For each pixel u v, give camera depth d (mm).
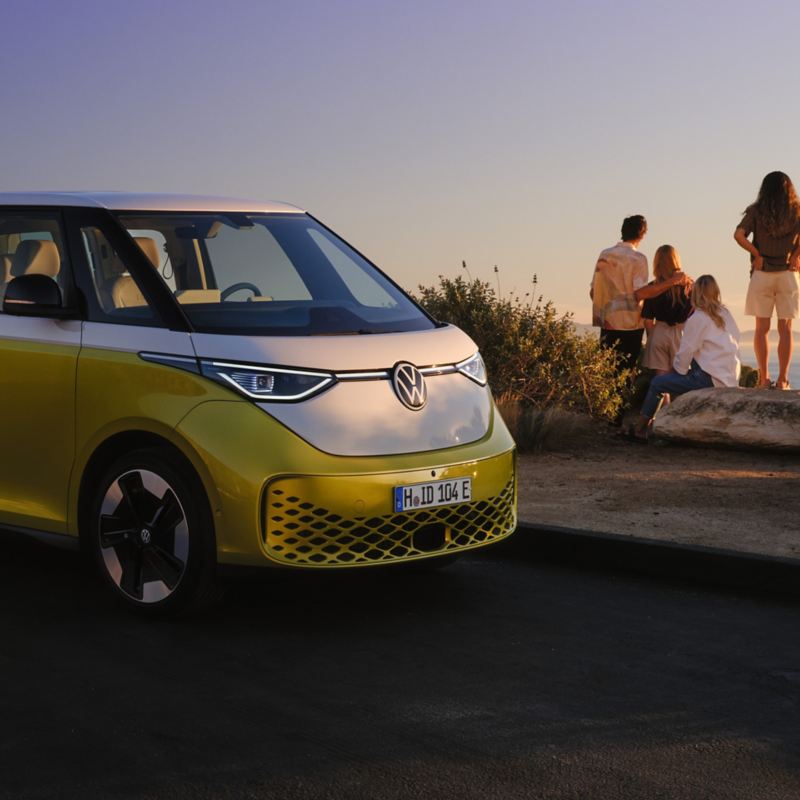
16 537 6293
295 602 6020
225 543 5324
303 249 6590
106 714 4469
